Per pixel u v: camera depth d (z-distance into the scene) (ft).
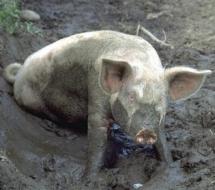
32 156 14.10
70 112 15.21
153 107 13.16
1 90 15.57
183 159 13.98
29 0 21.80
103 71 13.52
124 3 22.85
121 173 13.97
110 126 14.62
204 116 15.70
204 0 23.15
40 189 13.03
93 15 21.71
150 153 14.49
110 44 14.43
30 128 14.98
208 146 14.39
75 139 15.11
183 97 13.96
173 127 15.43
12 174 12.91
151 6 22.76
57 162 14.20
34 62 15.44
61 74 14.98
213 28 21.16
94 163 14.05
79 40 14.89
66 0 22.34
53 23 20.59
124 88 13.50
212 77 17.80
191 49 19.70
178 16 22.15
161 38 20.63
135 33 20.80
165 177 13.62
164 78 13.62
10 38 17.40
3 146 13.79
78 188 13.52
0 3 17.66
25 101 15.52
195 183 13.23
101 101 14.16
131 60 13.88
